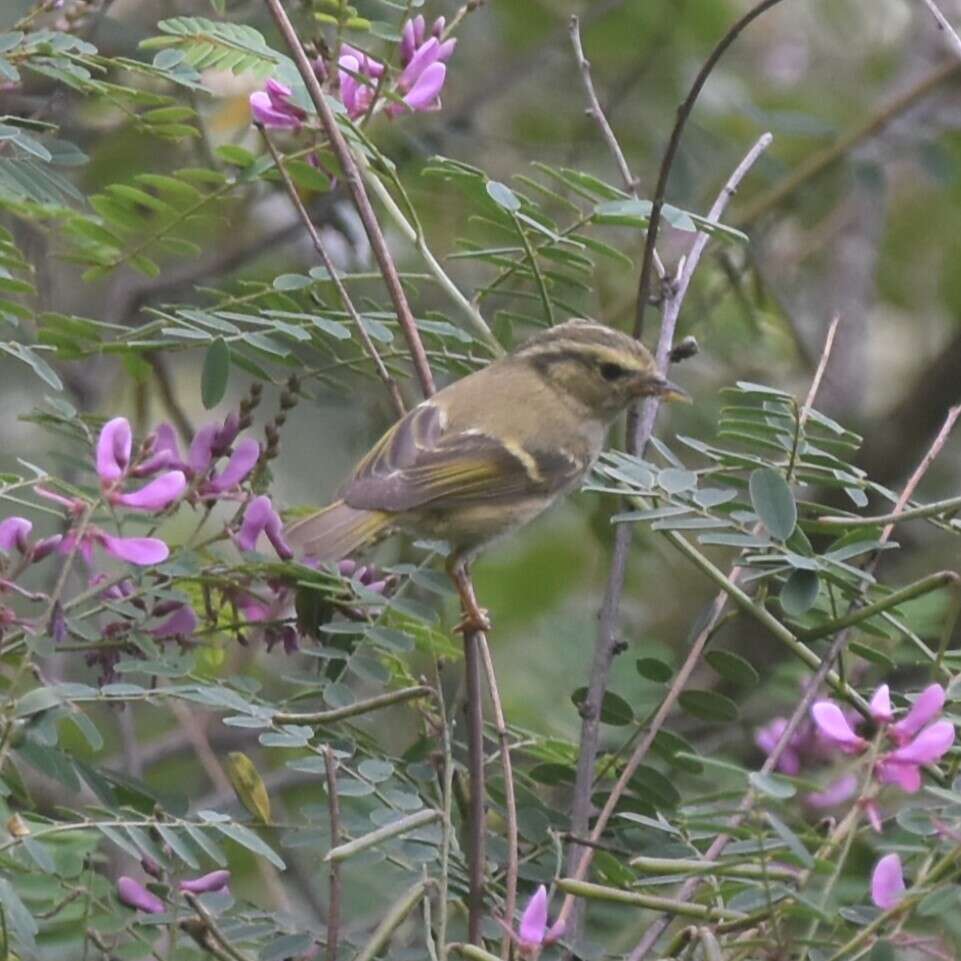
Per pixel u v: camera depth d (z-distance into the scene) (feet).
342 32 32.53
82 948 25.67
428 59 32.89
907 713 26.96
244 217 44.32
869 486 29.99
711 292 51.60
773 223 52.85
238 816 30.32
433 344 34.12
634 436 36.09
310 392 35.99
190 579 28.99
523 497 35.42
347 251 45.27
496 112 53.36
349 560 31.78
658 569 51.06
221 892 26.48
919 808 24.81
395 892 28.63
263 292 31.96
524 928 24.77
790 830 23.89
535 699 44.21
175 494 27.63
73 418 30.50
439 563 34.91
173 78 30.17
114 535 30.22
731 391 30.89
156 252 36.14
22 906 22.93
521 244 32.99
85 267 37.04
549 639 46.11
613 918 29.32
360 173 32.91
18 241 37.81
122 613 28.27
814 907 22.27
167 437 30.17
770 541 28.68
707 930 23.30
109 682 29.07
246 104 41.55
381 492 32.48
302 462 49.32
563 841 27.84
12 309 29.71
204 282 44.29
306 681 28.37
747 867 23.48
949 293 58.75
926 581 27.68
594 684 30.14
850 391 53.88
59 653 29.66
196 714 45.03
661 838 29.19
